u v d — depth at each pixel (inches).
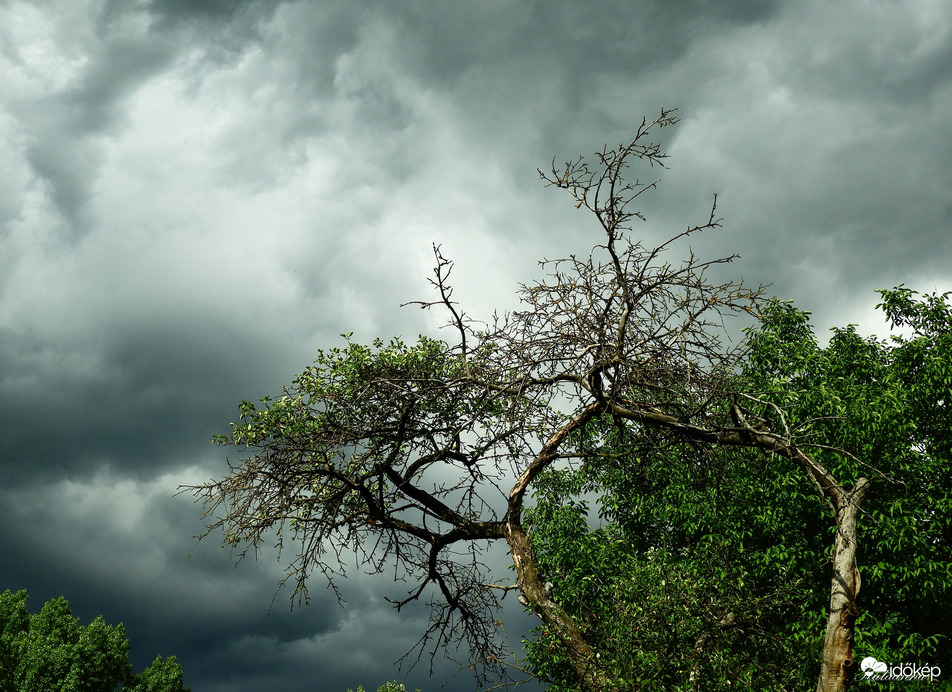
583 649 330.6
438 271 336.5
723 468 365.7
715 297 308.8
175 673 1026.7
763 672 325.1
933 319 733.3
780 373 709.3
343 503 386.3
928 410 685.9
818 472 335.0
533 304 333.1
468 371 339.0
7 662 949.8
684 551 460.1
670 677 315.9
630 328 323.3
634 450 350.6
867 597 687.7
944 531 684.7
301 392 380.2
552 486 557.0
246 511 355.6
